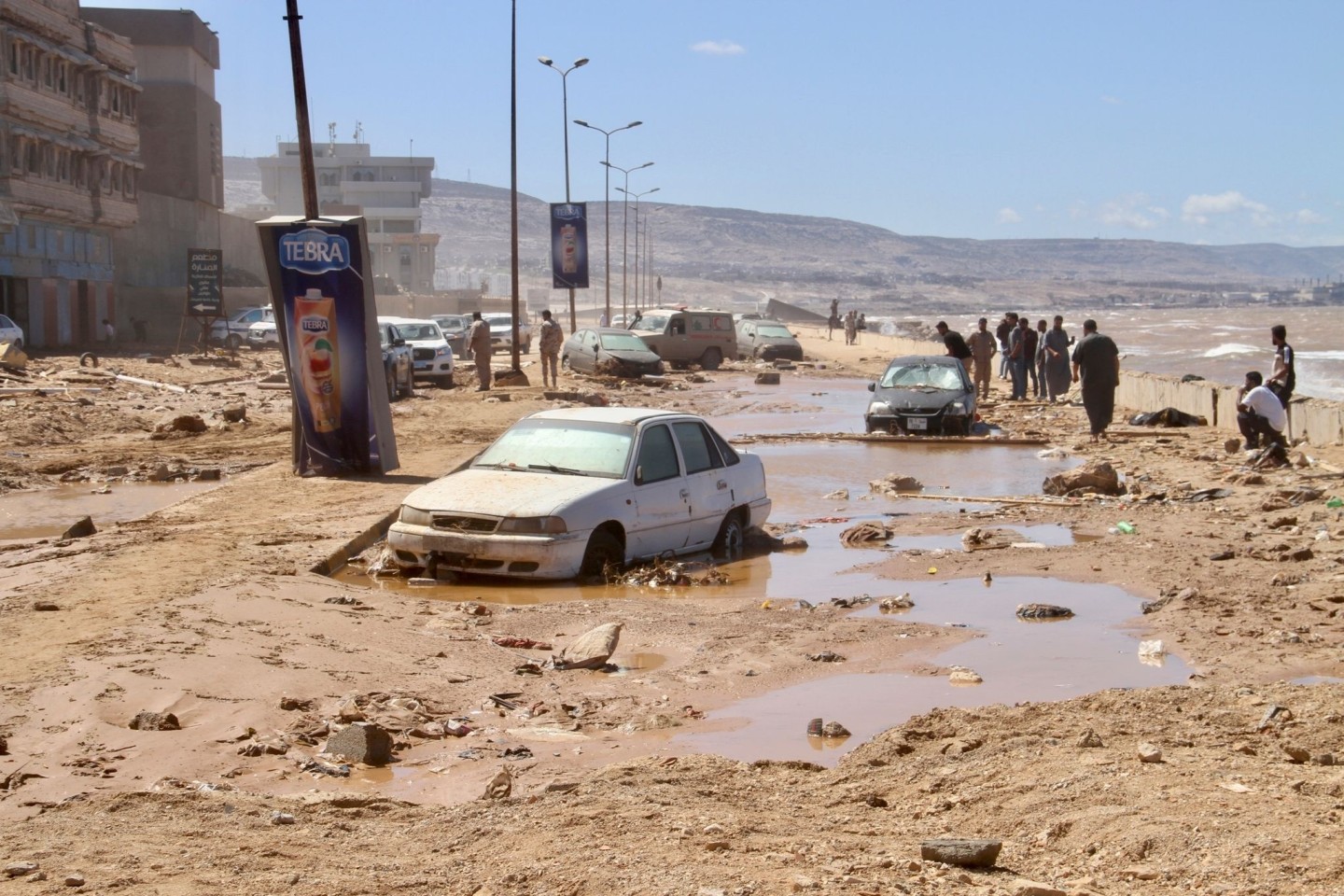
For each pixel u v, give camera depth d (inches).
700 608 419.8
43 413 990.4
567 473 492.4
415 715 294.8
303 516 567.2
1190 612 393.1
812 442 958.4
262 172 6939.0
